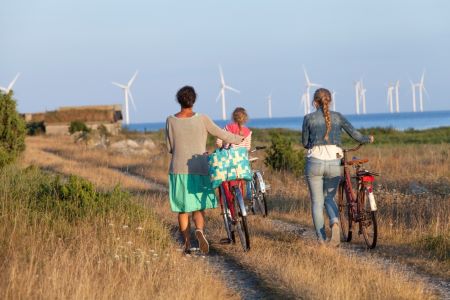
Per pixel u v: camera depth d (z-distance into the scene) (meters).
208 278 13.95
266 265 15.30
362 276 13.89
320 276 14.07
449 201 23.03
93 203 19.67
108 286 12.37
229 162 16.92
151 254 15.64
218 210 24.72
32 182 22.72
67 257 14.45
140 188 34.59
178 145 16.81
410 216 21.28
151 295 12.44
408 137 119.31
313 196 18.44
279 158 38.97
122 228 17.75
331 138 18.23
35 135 145.38
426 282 14.25
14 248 14.91
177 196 16.86
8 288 11.75
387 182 31.47
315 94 18.45
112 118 150.00
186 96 16.89
